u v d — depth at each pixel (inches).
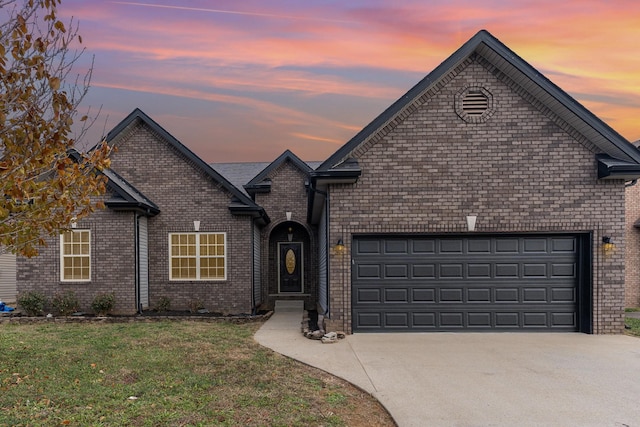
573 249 376.5
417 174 372.5
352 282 377.4
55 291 487.2
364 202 372.8
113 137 538.0
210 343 332.5
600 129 350.6
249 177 766.5
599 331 363.3
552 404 201.0
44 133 196.1
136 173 545.3
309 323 462.9
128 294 487.5
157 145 547.2
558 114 367.9
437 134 373.1
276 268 706.2
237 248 537.6
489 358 285.1
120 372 248.8
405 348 314.7
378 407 201.5
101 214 490.6
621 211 365.1
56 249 489.7
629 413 190.2
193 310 518.6
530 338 348.8
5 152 187.8
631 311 588.7
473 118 372.5
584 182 367.9
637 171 343.9
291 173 679.7
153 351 301.4
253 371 254.1
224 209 541.6
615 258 364.8
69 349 305.4
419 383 231.8
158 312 512.1
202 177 545.0
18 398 203.8
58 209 226.1
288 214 673.6
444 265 378.0
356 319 375.9
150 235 540.4
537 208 368.8
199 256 539.5
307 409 193.5
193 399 204.5
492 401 204.8
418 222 370.9
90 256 490.0
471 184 371.2
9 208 203.2
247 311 531.5
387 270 378.0
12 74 179.2
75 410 189.3
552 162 369.7
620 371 254.5
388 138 374.3
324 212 480.7
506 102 372.5
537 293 376.2
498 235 377.1
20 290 488.1
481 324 376.2
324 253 484.7
